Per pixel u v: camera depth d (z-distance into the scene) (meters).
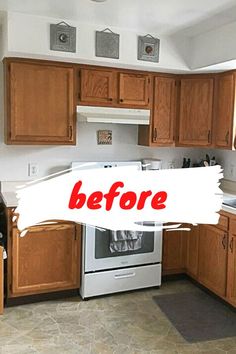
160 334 2.73
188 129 3.65
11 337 2.64
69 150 3.63
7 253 3.00
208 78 3.52
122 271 3.36
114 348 2.54
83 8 2.64
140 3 2.51
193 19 2.83
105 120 3.23
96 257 3.23
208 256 3.33
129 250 3.34
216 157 4.03
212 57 3.13
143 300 3.28
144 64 3.24
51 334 2.69
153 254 3.47
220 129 3.48
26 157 3.49
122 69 3.38
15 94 3.08
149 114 3.54
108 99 3.37
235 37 2.87
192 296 3.38
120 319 2.93
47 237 3.11
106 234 3.24
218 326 2.86
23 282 3.08
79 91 3.27
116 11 2.69
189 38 3.37
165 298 3.33
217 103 3.51
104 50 3.08
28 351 2.47
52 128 3.23
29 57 3.02
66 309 3.08
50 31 2.91
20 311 3.03
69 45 2.97
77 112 3.28
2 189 3.42
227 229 3.04
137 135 3.87
